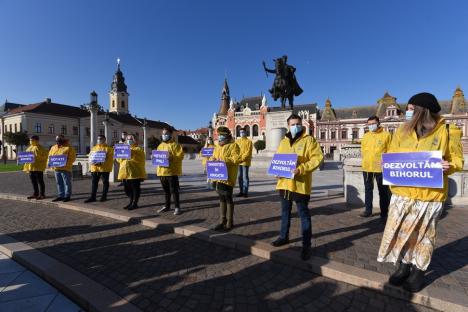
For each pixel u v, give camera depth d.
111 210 6.32
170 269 3.50
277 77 18.09
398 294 2.82
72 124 55.38
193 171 17.48
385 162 2.88
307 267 3.42
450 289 2.80
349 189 6.66
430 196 2.64
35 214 6.36
